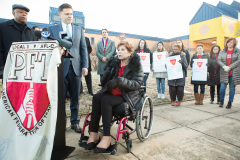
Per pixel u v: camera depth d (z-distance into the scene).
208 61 4.35
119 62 2.23
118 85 1.90
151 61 5.24
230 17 15.38
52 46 1.62
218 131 2.71
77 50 2.66
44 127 1.58
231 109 4.02
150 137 2.49
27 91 1.63
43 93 1.60
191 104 4.55
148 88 6.63
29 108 1.62
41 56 1.63
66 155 1.91
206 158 1.94
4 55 2.32
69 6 2.53
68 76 2.61
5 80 1.72
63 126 1.97
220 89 4.20
